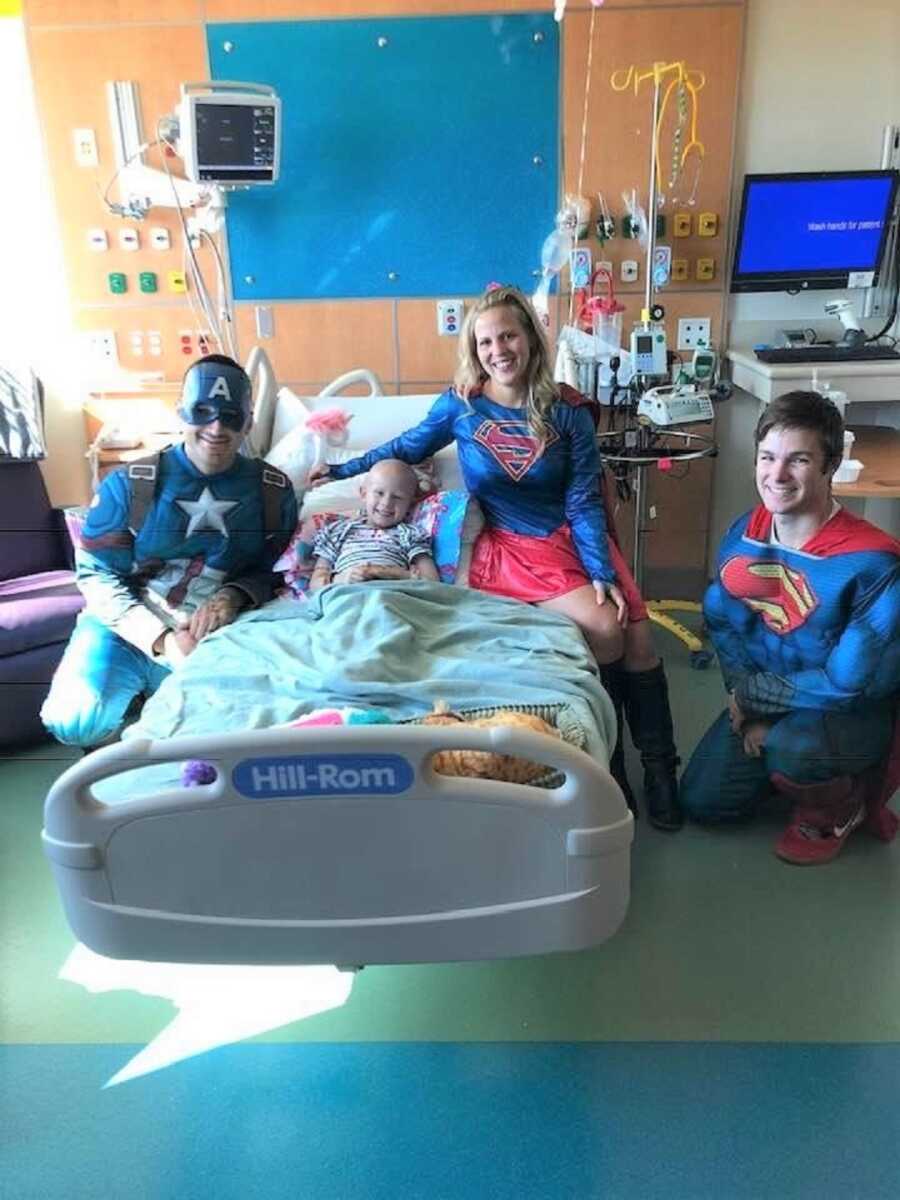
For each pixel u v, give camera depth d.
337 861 1.44
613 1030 1.81
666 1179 1.51
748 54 3.53
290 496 2.53
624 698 2.49
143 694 2.51
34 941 2.08
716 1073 1.71
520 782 1.56
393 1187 1.51
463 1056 1.76
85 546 2.40
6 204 3.78
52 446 3.80
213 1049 1.78
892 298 3.73
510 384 2.41
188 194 3.63
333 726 1.38
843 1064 1.72
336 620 2.03
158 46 3.57
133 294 3.85
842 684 2.15
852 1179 1.50
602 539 2.39
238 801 1.40
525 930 1.47
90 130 3.66
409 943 1.49
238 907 1.47
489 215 3.71
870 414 3.82
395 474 2.46
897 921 2.08
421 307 3.83
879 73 3.54
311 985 1.94
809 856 2.27
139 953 1.51
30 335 3.91
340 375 3.91
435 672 1.87
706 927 2.08
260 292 3.82
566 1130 1.60
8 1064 1.75
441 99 3.59
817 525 2.17
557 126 3.60
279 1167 1.54
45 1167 1.55
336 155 3.66
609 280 3.72
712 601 2.37
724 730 2.41
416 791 1.39
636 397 3.49
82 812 1.42
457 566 2.41
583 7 3.47
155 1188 1.51
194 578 2.46
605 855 1.42
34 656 2.81
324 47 3.55
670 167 3.62
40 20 3.55
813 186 3.47
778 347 3.64
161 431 3.89
